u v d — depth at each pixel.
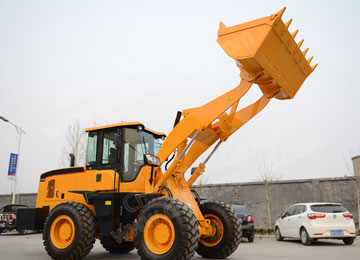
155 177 6.23
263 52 5.17
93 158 6.93
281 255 7.37
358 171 16.02
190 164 6.65
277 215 16.72
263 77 5.51
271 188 17.08
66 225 6.38
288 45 5.45
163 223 5.34
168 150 6.05
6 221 15.06
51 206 7.31
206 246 6.52
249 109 6.48
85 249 6.14
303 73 5.99
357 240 11.90
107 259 6.73
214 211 6.54
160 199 5.43
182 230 5.06
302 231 10.62
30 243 10.36
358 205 14.66
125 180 6.44
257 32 5.15
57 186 7.33
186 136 5.93
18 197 23.77
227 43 5.38
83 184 6.84
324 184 15.95
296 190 16.52
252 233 11.80
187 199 6.22
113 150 6.69
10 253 7.70
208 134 6.56
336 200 15.60
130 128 6.71
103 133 6.93
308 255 7.44
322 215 10.30
